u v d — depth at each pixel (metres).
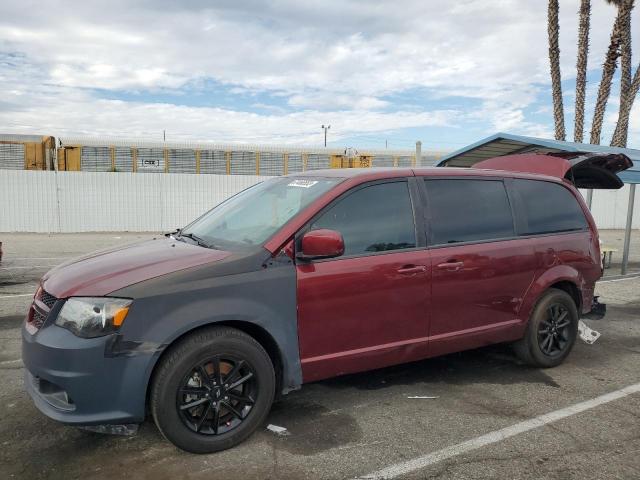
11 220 21.30
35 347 3.05
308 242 3.35
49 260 12.00
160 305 3.05
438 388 4.37
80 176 21.81
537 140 8.41
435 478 3.01
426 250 3.99
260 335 3.46
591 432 3.59
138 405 3.02
